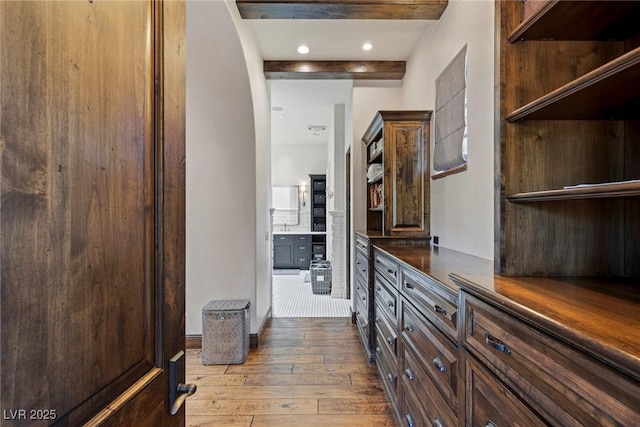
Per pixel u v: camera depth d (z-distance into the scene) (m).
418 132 2.98
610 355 0.56
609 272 1.24
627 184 0.77
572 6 1.07
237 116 3.25
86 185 0.54
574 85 0.94
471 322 1.07
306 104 5.43
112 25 0.60
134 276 0.65
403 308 1.89
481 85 2.01
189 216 3.39
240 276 3.37
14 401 0.42
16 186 0.43
